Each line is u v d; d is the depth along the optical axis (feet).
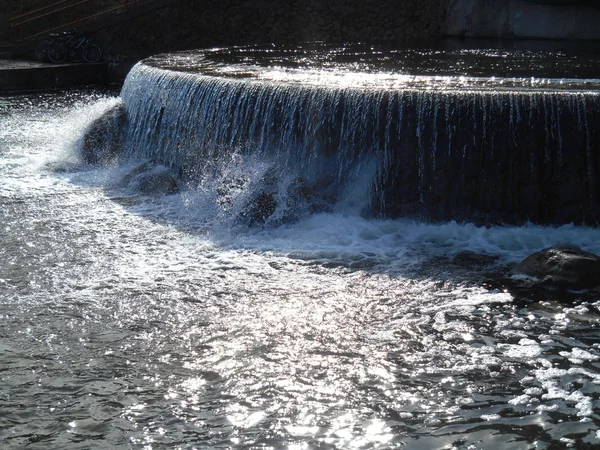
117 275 29.43
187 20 79.15
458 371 22.48
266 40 78.74
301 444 19.56
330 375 22.45
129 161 44.78
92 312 26.53
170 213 36.37
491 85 36.11
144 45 79.46
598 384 21.71
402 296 27.25
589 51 53.62
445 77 39.04
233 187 36.29
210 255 31.32
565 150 32.81
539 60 47.93
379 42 64.34
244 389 21.88
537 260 28.63
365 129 34.65
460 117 33.40
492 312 25.90
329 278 28.84
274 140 37.01
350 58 49.62
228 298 27.35
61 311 26.61
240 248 31.96
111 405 21.31
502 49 55.62
